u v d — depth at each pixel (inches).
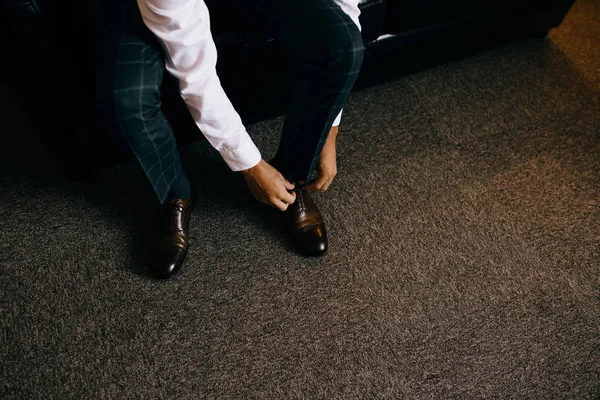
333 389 34.6
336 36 31.3
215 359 35.7
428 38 50.7
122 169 45.9
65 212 42.9
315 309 38.1
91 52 35.4
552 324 37.8
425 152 47.9
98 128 40.8
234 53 39.3
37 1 30.9
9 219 42.3
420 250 41.4
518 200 44.7
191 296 38.6
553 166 47.3
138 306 38.0
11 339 36.1
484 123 50.5
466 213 43.7
